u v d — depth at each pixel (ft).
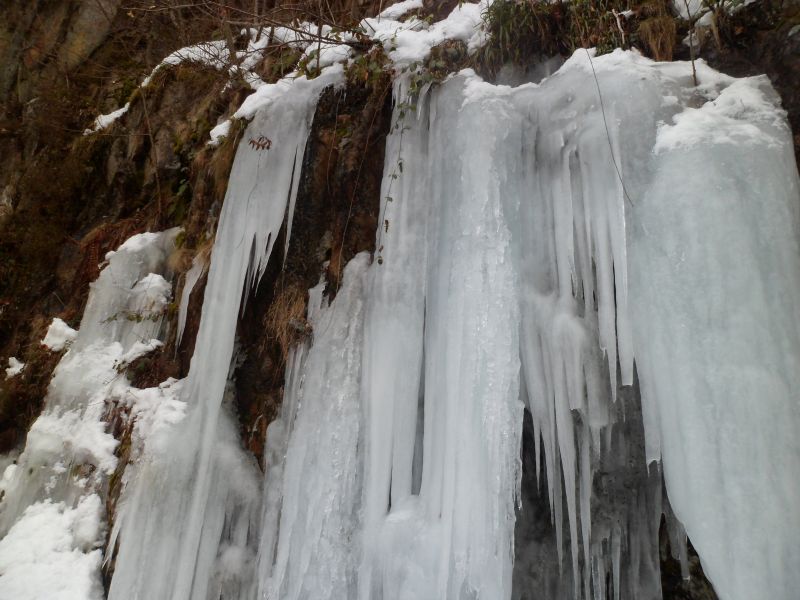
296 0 22.41
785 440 8.34
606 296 10.55
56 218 27.09
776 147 9.83
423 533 10.93
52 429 18.35
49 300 25.08
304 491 12.55
